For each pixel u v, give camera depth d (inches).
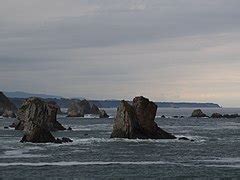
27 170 2023.9
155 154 2719.0
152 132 3814.0
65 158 2463.1
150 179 1861.5
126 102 3853.3
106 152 2785.4
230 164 2287.2
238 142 3570.4
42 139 3299.7
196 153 2787.9
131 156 2608.3
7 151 2728.8
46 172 1979.6
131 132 3752.5
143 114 3811.5
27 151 2751.0
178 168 2142.0
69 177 1872.5
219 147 3152.1
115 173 1983.3
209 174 1974.7
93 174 1950.1
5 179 1815.9
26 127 3380.9
